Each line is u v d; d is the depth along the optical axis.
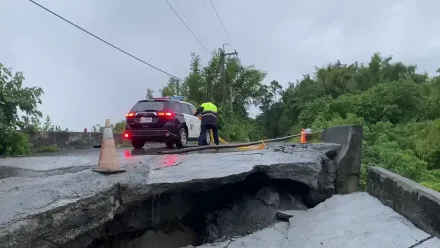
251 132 31.41
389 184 4.72
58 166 6.70
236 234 5.21
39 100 11.40
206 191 5.26
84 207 3.52
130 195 4.30
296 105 46.34
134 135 10.75
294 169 5.88
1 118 10.30
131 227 4.55
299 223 4.66
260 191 5.88
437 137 18.08
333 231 4.07
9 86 10.75
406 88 25.69
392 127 21.52
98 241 4.39
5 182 4.67
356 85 44.50
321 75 48.41
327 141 8.69
